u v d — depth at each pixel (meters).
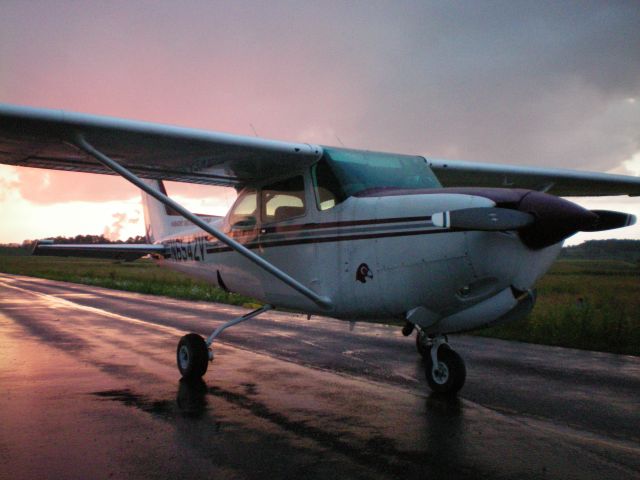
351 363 6.62
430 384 5.13
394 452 3.52
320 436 3.83
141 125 4.79
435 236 4.34
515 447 3.62
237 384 5.46
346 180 5.19
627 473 3.19
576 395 5.03
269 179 6.05
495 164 7.07
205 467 3.24
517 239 4.09
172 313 12.84
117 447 3.57
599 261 92.19
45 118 4.48
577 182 7.96
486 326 4.60
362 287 4.88
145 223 10.05
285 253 5.72
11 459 3.35
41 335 8.89
